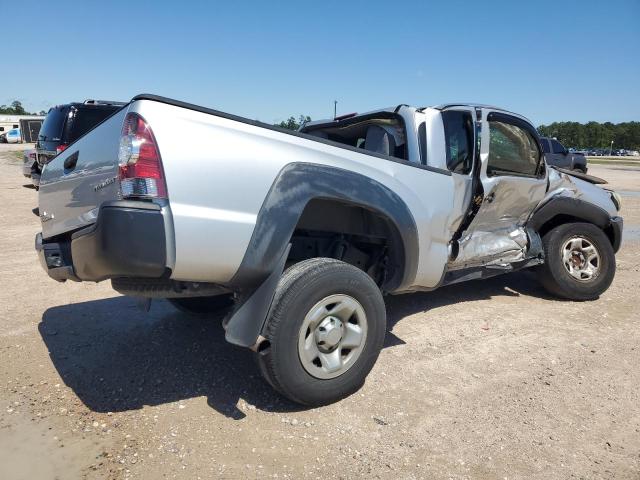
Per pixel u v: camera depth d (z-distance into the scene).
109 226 2.50
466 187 4.23
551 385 3.45
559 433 2.88
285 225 2.87
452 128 4.34
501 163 4.62
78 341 4.07
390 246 3.59
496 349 4.05
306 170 3.00
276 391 3.17
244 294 2.95
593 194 5.46
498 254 4.74
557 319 4.80
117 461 2.57
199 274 2.73
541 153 5.00
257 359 2.91
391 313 4.85
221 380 3.43
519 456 2.66
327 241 3.71
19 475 2.45
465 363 3.78
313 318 2.94
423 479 2.47
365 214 3.53
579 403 3.22
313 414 3.03
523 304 5.23
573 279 5.26
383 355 3.88
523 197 4.82
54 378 3.44
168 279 2.86
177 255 2.60
